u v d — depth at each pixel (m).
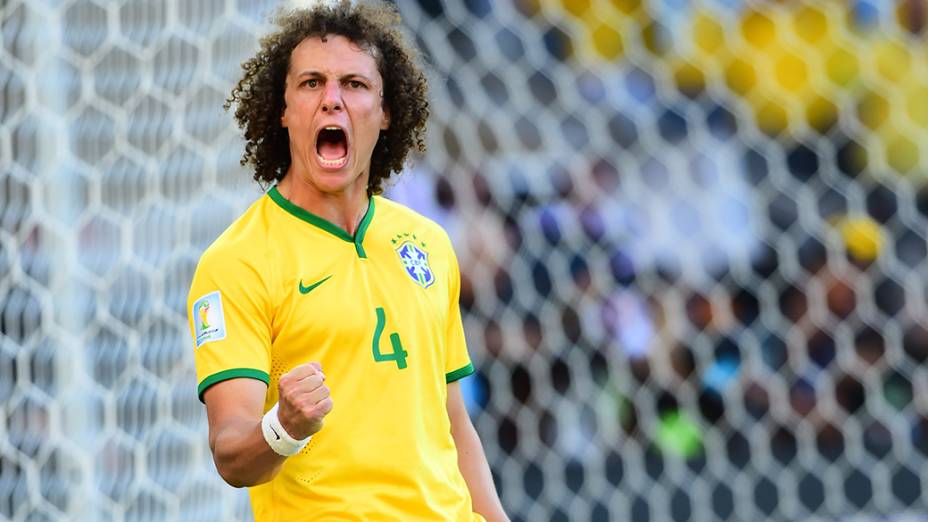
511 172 21.52
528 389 20.88
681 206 22.92
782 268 22.56
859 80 23.61
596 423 21.22
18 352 14.30
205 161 14.55
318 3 8.94
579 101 22.91
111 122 14.77
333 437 8.50
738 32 23.50
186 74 14.63
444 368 9.20
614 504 20.58
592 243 21.72
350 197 8.93
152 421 14.55
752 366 22.12
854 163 23.92
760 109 23.83
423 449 8.76
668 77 23.39
